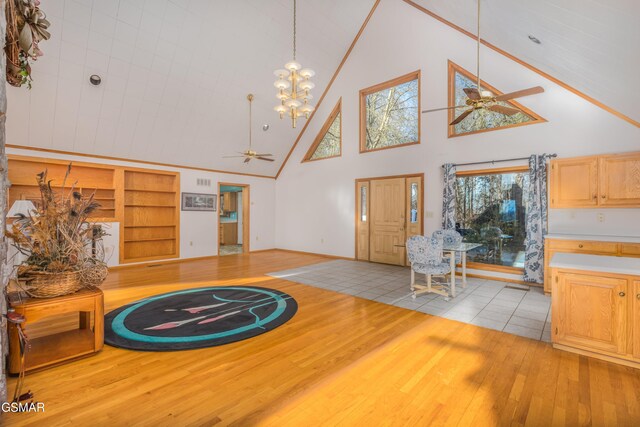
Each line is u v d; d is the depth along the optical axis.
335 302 3.81
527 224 4.54
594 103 4.04
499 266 4.96
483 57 4.98
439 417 1.69
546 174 4.40
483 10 3.16
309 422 1.65
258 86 6.26
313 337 2.76
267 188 8.67
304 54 6.36
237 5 4.94
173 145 6.36
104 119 5.24
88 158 5.61
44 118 4.79
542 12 2.20
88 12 4.05
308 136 7.91
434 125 5.62
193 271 5.73
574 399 1.83
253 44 5.58
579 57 2.65
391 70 6.24
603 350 2.28
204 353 2.44
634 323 2.15
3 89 1.61
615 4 1.51
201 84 5.63
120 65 4.72
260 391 1.93
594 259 2.55
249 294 4.14
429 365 2.26
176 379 2.06
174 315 3.29
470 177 5.32
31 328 2.91
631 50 1.93
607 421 1.64
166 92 5.41
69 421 1.64
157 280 4.98
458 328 2.97
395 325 3.05
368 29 6.57
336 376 2.11
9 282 2.21
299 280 5.00
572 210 4.22
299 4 5.47
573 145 4.23
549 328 2.96
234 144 7.12
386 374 2.14
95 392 1.90
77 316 3.25
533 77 4.50
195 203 7.14
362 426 1.62
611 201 3.78
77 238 2.35
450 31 5.38
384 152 6.41
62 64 4.36
